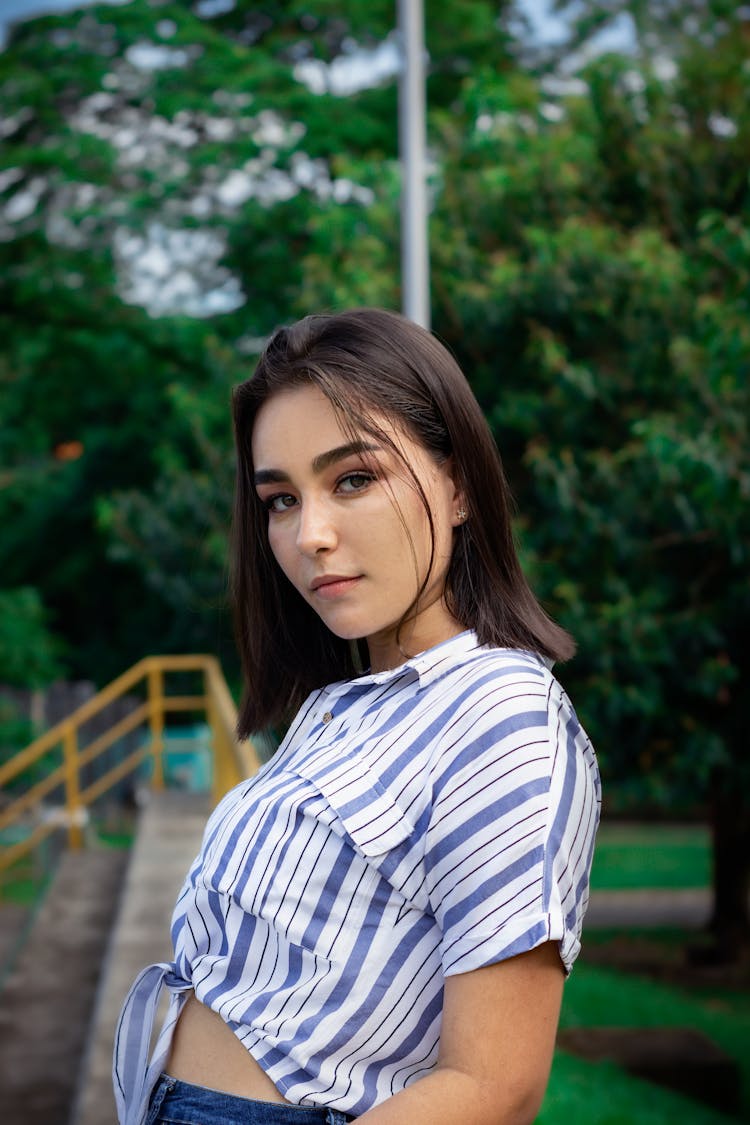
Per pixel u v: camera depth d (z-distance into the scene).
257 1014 1.24
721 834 10.78
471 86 9.45
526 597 1.37
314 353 1.33
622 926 12.52
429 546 1.32
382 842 1.20
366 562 1.30
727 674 8.12
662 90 8.84
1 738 12.41
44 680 15.45
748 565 8.12
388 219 9.27
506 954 1.11
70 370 16.75
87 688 13.36
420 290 7.31
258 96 14.41
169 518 11.63
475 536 1.35
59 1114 4.99
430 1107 1.09
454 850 1.17
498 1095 1.11
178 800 9.02
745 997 9.45
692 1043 7.12
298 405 1.31
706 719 8.88
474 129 9.44
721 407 7.19
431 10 15.02
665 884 15.03
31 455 17.94
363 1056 1.21
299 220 14.17
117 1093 1.43
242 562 1.64
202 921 1.33
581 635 7.96
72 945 7.02
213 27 16.44
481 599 1.34
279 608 1.65
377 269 9.13
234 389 1.50
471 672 1.26
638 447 7.74
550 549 8.54
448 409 1.34
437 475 1.34
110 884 8.20
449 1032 1.14
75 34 15.39
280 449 1.32
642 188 8.75
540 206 8.79
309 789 1.25
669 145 8.62
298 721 1.52
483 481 1.35
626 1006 8.49
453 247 8.64
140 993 1.43
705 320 7.52
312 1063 1.21
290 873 1.24
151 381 16.50
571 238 7.99
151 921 5.59
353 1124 1.11
